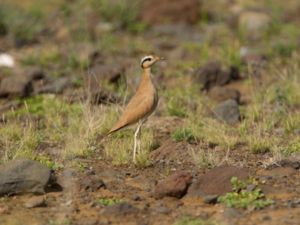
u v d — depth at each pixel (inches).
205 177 459.5
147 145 558.9
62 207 434.6
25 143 561.0
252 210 423.8
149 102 531.2
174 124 628.4
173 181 452.1
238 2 1173.7
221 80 761.6
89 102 634.8
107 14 1058.1
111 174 498.9
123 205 425.4
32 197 454.9
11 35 1000.2
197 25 1058.7
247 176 467.5
